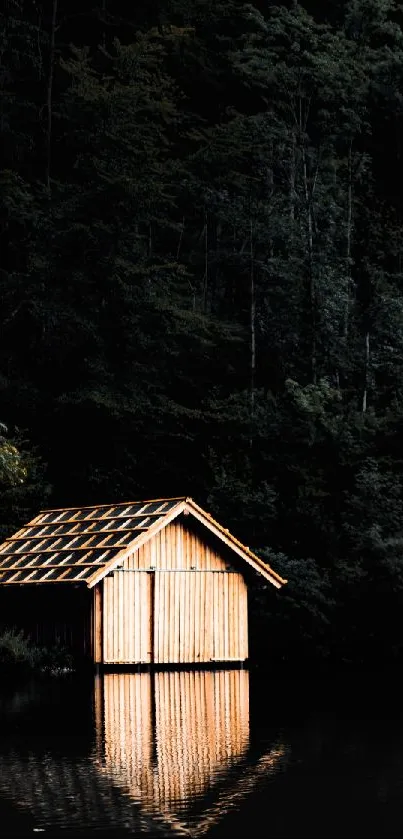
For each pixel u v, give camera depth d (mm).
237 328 51094
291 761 15148
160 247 59719
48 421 46812
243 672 29531
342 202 55562
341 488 43750
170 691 23891
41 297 47375
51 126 61594
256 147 54938
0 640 30125
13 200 52875
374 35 60719
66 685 25219
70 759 15359
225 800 12875
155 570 29625
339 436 43500
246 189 54438
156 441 47688
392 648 37531
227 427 46031
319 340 50188
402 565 37625
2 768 14797
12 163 59562
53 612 30281
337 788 13445
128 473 47344
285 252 53000
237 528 41500
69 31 67438
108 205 47688
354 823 11820
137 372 47344
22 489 39281
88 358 46438
